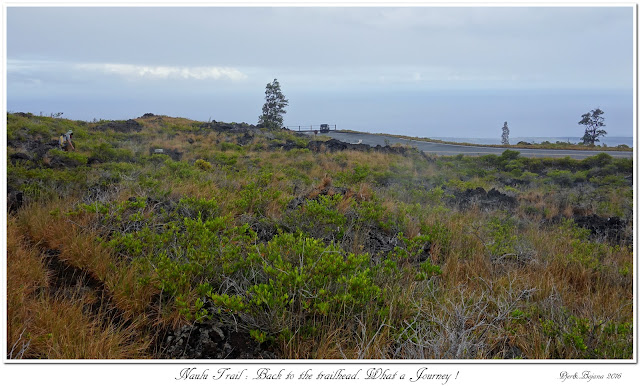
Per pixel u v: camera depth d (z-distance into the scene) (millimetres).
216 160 16781
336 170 16234
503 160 22531
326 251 3455
